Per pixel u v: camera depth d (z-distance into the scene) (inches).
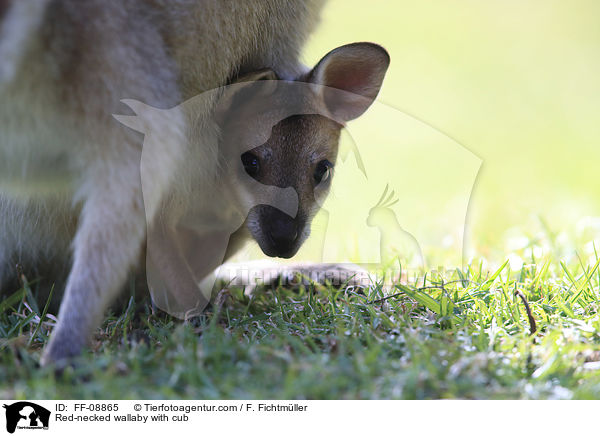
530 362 307.0
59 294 432.8
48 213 392.2
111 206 323.3
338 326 343.0
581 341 323.0
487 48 1218.0
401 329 339.3
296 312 376.5
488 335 335.3
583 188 774.5
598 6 1352.1
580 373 296.7
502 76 1138.0
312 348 330.6
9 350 334.0
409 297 385.7
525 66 1175.0
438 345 313.6
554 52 1208.8
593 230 543.2
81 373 300.5
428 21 1299.2
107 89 319.0
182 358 300.0
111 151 323.0
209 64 375.2
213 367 302.2
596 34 1268.5
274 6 415.8
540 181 801.6
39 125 318.7
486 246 530.6
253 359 304.7
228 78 398.3
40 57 306.7
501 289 389.7
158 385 291.7
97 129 320.2
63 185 352.8
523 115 1011.9
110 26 320.8
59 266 425.1
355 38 1224.8
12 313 400.8
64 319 317.1
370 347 314.8
